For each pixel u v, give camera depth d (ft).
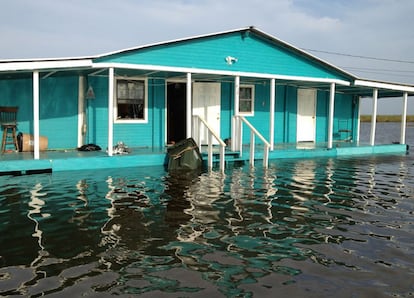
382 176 31.37
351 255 14.24
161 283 11.91
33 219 18.16
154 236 15.97
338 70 45.78
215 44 39.37
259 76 41.60
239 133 37.42
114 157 32.86
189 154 33.24
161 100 42.06
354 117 58.29
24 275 12.35
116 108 39.73
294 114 51.29
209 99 45.21
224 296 11.19
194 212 19.57
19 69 28.89
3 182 26.48
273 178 29.45
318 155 44.19
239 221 18.19
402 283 12.09
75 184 26.05
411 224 18.04
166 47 36.68
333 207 21.06
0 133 35.60
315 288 11.72
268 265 13.30
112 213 19.25
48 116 37.68
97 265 13.14
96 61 32.55
